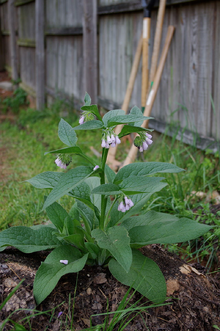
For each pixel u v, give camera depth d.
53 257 0.90
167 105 1.95
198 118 1.74
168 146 1.86
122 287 0.91
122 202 0.78
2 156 2.20
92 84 2.56
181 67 1.80
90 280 0.93
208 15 1.57
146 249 1.07
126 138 2.30
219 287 1.02
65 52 3.03
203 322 0.88
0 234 0.92
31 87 3.90
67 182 0.79
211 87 1.62
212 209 1.35
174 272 0.98
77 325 0.83
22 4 3.94
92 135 2.44
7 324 0.78
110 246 0.82
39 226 1.07
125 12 2.14
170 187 1.43
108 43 2.39
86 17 2.42
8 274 0.89
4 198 1.56
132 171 0.87
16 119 3.17
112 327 0.80
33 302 0.82
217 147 1.62
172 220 1.01
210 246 1.17
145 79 1.85
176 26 1.79
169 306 0.88
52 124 2.86
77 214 1.01
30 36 3.84
